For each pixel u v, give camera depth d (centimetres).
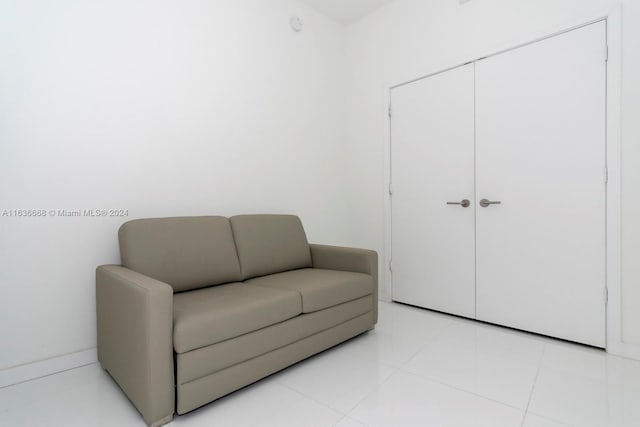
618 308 190
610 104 190
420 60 277
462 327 238
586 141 199
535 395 151
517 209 227
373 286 225
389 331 232
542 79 215
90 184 185
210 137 236
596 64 196
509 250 232
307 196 303
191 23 225
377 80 308
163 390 127
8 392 155
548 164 214
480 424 131
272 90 274
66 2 176
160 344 126
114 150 193
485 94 240
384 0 292
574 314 206
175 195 219
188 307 149
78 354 181
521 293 227
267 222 239
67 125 177
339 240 333
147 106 206
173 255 183
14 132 162
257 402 147
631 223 185
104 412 139
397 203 297
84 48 182
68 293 179
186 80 223
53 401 148
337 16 318
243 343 149
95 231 187
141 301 126
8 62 160
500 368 176
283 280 205
